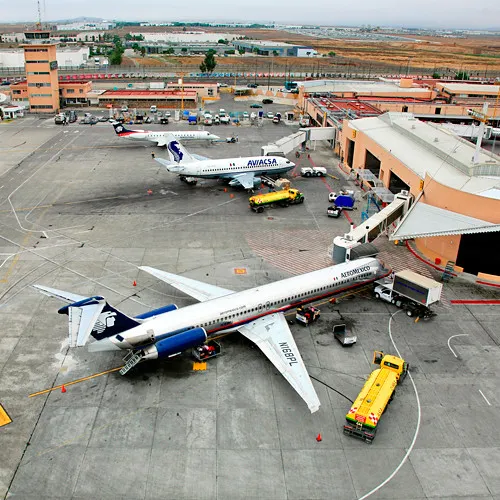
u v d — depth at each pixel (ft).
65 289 186.60
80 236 233.76
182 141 410.31
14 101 567.18
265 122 513.86
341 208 278.87
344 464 115.85
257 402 134.10
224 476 111.96
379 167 295.48
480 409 134.10
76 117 504.84
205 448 119.14
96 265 206.18
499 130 421.59
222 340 160.66
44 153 375.86
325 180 331.77
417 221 207.82
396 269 212.23
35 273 198.18
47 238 230.68
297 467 114.62
